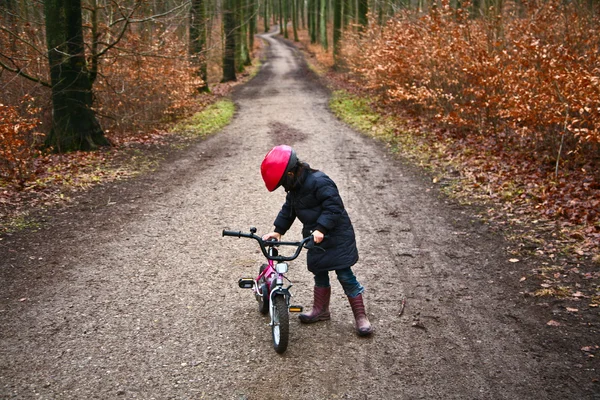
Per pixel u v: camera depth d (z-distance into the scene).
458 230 6.57
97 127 11.99
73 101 11.38
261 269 4.54
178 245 6.18
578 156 8.26
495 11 12.30
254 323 4.35
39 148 11.25
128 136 13.57
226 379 3.55
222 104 20.84
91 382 3.50
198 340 4.07
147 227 6.82
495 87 10.27
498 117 11.05
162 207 7.75
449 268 5.43
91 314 4.45
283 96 23.72
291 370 3.65
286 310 3.74
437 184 8.76
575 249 5.57
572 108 7.56
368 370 3.64
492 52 10.70
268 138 13.79
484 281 5.07
